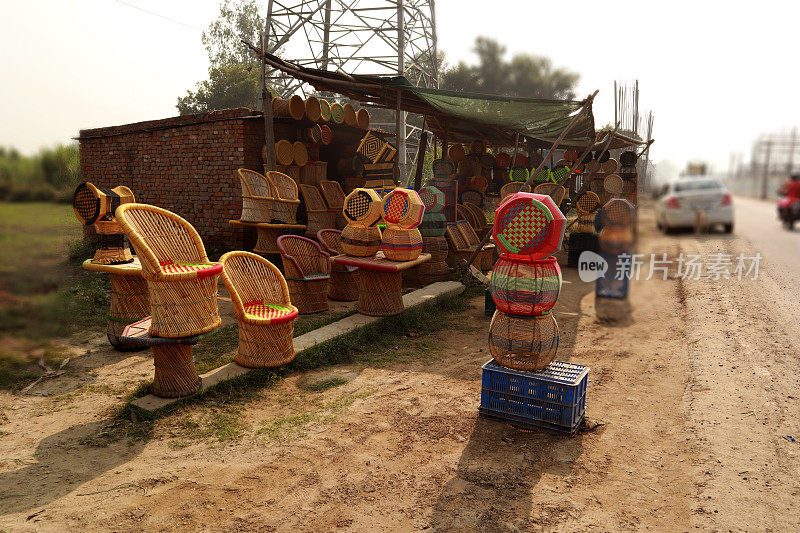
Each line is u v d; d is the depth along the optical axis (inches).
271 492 139.9
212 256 480.1
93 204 237.8
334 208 507.2
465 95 400.8
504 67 1601.9
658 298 351.9
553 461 156.6
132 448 163.0
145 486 141.8
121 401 196.7
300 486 143.0
